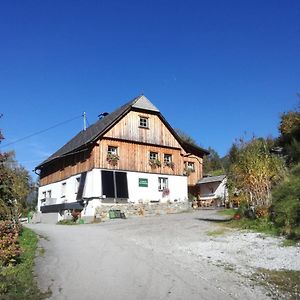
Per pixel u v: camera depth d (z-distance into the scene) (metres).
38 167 41.44
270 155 21.03
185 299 8.39
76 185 34.09
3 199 14.66
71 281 9.78
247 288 9.16
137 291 8.97
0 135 14.01
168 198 34.91
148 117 35.34
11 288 8.90
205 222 21.72
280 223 16.66
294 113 28.09
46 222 35.62
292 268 10.88
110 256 12.73
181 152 37.00
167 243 15.16
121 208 31.89
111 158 32.31
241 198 20.02
